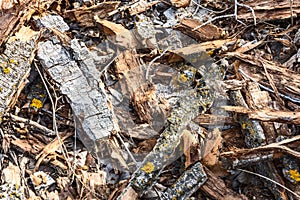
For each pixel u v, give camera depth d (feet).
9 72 3.32
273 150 3.26
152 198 3.33
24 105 3.39
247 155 3.27
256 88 3.42
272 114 3.28
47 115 3.41
